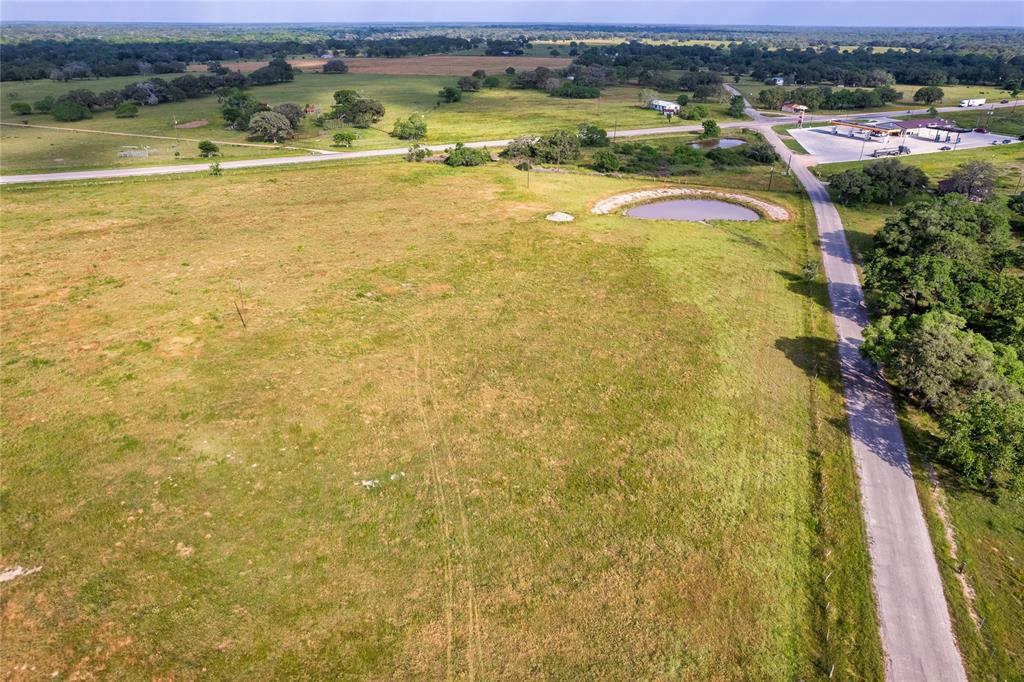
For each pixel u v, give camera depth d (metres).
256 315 56.12
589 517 35.38
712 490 37.34
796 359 51.41
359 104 151.12
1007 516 35.53
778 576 31.97
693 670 27.52
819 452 40.59
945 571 31.97
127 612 29.27
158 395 44.19
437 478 38.03
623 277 66.25
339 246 72.75
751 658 28.05
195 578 31.02
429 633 28.89
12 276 62.62
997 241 65.12
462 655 27.92
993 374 40.91
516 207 88.56
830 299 62.31
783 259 72.56
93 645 27.80
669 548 33.38
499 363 50.03
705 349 52.50
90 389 44.66
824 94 185.88
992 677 27.16
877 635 28.86
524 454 40.12
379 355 50.56
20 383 45.19
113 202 87.12
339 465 38.75
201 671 26.91
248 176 103.31
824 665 27.77
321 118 154.62
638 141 140.50
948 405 41.34
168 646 27.88
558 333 54.91
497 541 33.75
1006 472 35.69
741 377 48.66
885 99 188.00
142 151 121.31
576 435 41.94
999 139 137.25
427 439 41.28
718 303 60.91
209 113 163.50
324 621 29.28
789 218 87.38
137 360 48.38
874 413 44.53
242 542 33.12
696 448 40.81
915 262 57.22
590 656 27.98
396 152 125.62
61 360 48.12
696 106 169.50
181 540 33.06
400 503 36.12
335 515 35.12
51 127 143.75
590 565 32.38
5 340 50.88
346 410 43.62
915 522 35.00
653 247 74.56
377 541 33.59
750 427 43.00
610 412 44.31
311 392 45.25
